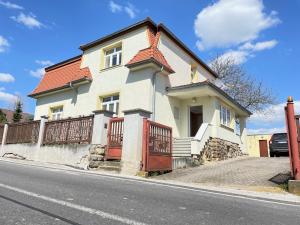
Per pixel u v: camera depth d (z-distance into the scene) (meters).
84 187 6.21
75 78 18.44
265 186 8.01
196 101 16.64
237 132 21.45
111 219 3.71
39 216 3.68
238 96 32.31
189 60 19.30
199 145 14.16
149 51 14.91
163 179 9.57
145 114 11.01
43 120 15.40
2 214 3.69
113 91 16.22
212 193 6.66
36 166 11.55
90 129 12.52
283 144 18.20
